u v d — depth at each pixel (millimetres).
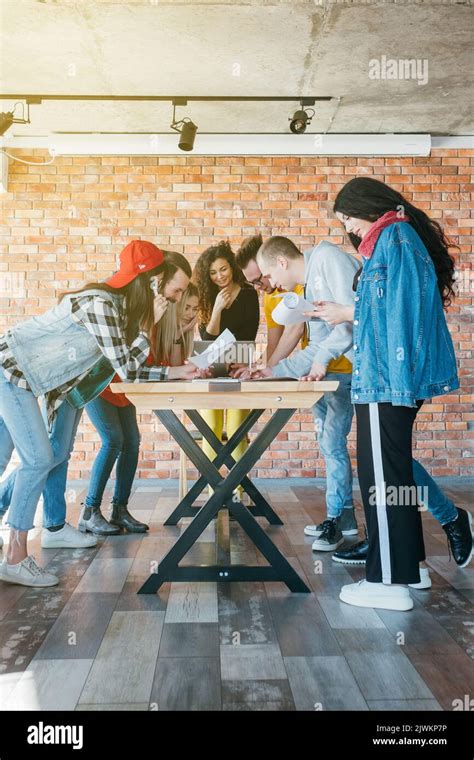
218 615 2273
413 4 3486
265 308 3898
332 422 3281
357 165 5504
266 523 3906
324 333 3357
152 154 5418
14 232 5438
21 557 2613
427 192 5531
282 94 4625
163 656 1912
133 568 2891
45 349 2506
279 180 5480
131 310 2516
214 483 2535
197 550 3227
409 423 2273
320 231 5480
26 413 2512
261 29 3732
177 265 3594
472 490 5133
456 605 2375
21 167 5441
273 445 5430
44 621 2213
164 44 3898
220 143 5371
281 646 1987
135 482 5379
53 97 4602
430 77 4355
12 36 3803
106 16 3584
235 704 1612
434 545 3277
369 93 4605
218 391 2277
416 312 2182
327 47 3943
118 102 4738
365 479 2340
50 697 1654
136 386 2279
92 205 5445
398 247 2221
